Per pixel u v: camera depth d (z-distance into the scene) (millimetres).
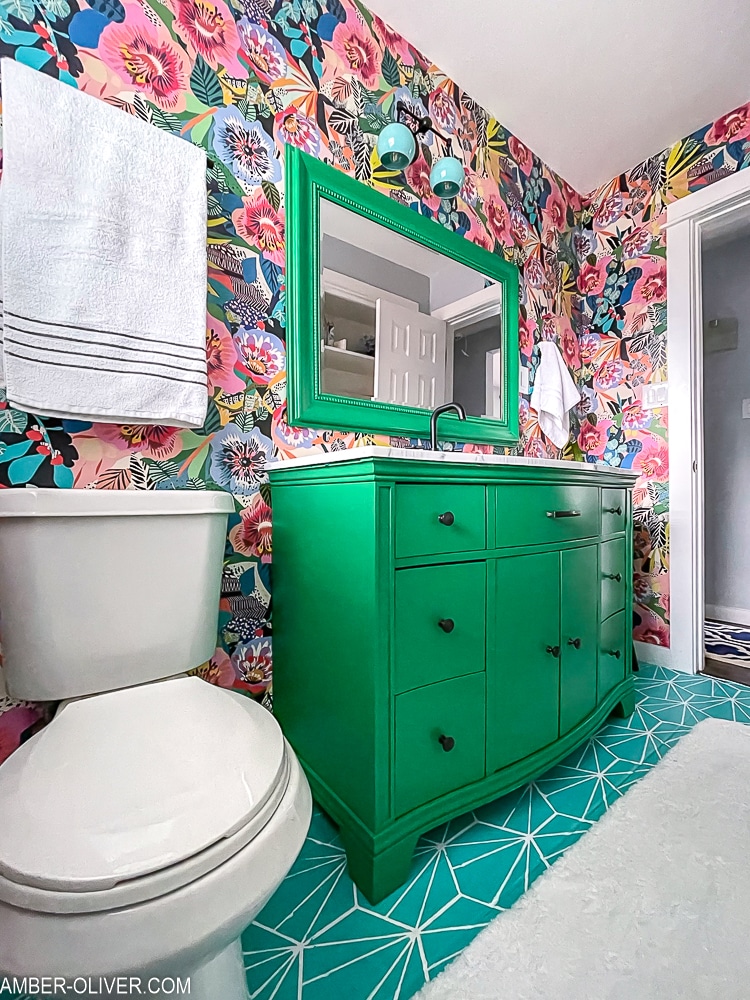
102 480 990
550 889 875
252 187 1219
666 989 693
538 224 2104
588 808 1109
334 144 1382
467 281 1767
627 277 2203
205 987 572
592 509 1405
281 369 1265
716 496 3059
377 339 1477
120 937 423
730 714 1592
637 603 2152
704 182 1942
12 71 844
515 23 1488
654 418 2107
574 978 709
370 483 861
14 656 772
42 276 857
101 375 912
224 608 1155
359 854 883
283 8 1282
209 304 1144
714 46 1567
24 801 515
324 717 1010
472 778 1023
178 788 541
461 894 869
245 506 1193
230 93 1184
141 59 1050
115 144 946
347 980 713
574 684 1308
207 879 465
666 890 868
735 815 1074
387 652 871
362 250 1445
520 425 1997
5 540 758
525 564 1148
